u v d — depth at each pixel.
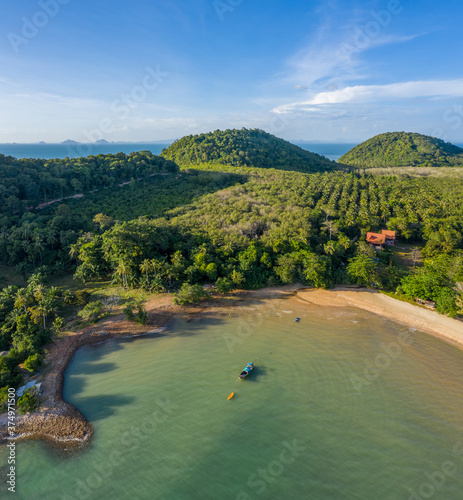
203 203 114.25
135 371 50.25
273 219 100.88
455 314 64.00
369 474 33.16
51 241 85.75
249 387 46.03
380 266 85.50
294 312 70.06
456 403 43.09
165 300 73.62
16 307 59.59
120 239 77.56
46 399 43.91
